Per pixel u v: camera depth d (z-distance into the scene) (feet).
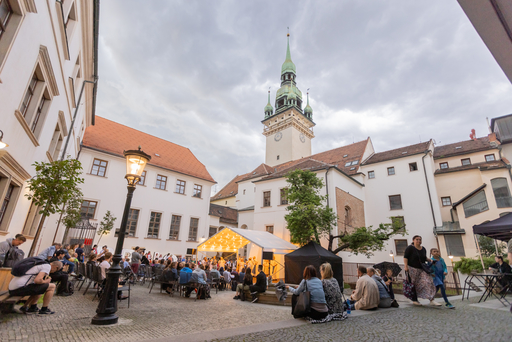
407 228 82.53
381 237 54.34
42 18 22.35
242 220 102.27
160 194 86.48
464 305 22.95
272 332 14.75
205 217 97.76
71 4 29.86
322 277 19.88
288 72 203.51
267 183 86.12
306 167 81.61
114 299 17.78
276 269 65.31
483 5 6.92
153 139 102.12
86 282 40.52
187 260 70.08
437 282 22.61
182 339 12.85
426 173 83.92
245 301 32.76
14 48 18.70
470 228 72.13
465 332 13.73
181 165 97.60
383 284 24.08
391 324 16.51
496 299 27.02
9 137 21.81
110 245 72.43
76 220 50.80
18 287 17.17
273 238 63.52
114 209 75.25
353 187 86.79
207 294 34.22
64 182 27.09
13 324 15.42
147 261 50.44
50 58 26.43
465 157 90.33
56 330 14.93
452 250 73.56
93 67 48.98
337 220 71.05
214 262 65.36
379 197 90.68
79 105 48.21
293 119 168.14
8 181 24.66
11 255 22.40
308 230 53.57
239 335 13.97
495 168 71.77
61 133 40.27
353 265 66.64
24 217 32.45
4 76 18.34
